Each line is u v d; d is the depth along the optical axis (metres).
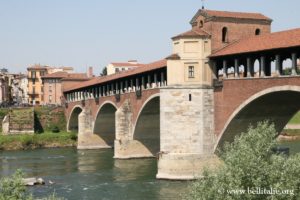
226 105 53.31
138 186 53.16
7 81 182.88
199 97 55.56
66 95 133.50
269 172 25.19
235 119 52.69
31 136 107.94
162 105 56.91
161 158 56.78
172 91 56.19
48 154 92.62
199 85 55.62
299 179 25.09
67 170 69.00
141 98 72.12
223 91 53.75
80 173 65.56
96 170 67.81
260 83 48.12
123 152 78.56
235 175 25.30
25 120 115.12
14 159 84.50
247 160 25.45
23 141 105.69
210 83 56.25
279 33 50.28
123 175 61.97
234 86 51.84
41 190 53.25
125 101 78.56
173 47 57.97
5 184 26.89
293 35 46.66
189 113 55.75
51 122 126.25
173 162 55.56
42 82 170.12
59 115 127.62
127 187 53.06
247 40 54.75
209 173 27.70
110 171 66.19
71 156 88.31
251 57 50.22
